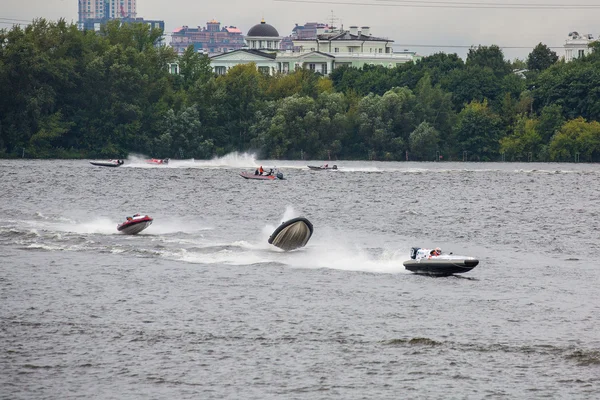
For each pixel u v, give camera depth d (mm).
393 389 116375
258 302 156125
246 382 118188
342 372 121938
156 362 124875
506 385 117875
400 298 160750
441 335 137875
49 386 116500
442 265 178500
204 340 134250
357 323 143750
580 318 148375
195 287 166500
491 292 167125
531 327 142625
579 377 120562
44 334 136250
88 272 178375
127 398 113062
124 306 152500
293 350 130250
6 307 151125
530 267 194625
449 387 117062
